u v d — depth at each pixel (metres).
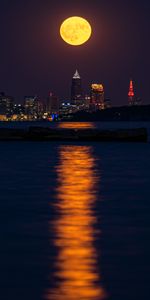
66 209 32.25
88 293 16.84
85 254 21.38
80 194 39.28
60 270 19.25
